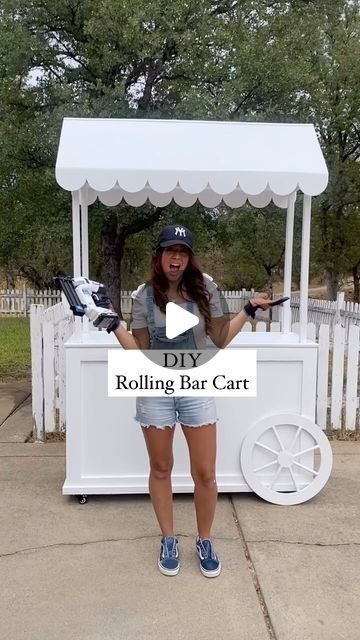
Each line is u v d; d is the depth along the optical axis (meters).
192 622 2.31
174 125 3.78
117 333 2.59
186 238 2.49
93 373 3.37
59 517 3.25
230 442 3.50
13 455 4.29
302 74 10.48
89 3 10.27
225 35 10.21
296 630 2.27
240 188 3.57
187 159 3.40
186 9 9.83
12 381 7.08
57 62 10.95
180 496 3.54
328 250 17.94
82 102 9.88
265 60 10.26
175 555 2.68
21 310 18.52
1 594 2.50
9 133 10.06
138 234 14.00
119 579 2.62
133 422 3.41
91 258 14.26
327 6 12.98
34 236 12.36
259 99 10.75
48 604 2.43
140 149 3.49
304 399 3.51
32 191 10.73
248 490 3.50
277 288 26.48
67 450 3.41
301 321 3.55
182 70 10.52
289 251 4.17
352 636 2.24
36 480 3.79
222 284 23.12
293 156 3.48
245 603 2.44
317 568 2.72
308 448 3.51
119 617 2.34
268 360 3.46
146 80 11.13
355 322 10.04
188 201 4.41
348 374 4.96
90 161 3.34
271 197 4.34
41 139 9.96
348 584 2.60
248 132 3.73
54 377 4.74
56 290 19.59
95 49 10.48
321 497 3.57
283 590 2.54
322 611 2.39
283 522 3.21
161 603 2.44
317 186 3.35
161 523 2.72
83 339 3.48
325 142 17.16
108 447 3.43
